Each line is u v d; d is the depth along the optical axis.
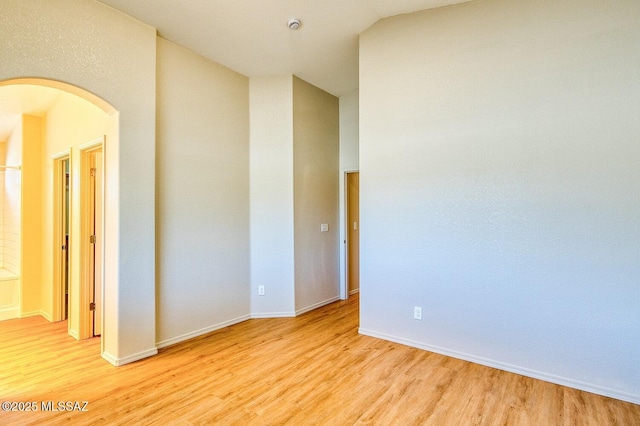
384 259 3.35
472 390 2.39
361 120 3.48
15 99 3.85
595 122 2.34
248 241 4.09
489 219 2.75
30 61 2.33
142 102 2.96
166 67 3.27
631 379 2.24
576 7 2.41
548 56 2.51
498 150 2.71
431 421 2.04
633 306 2.23
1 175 5.02
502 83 2.69
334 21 3.17
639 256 2.22
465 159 2.86
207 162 3.63
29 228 4.22
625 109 2.25
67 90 2.61
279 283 4.18
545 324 2.53
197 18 2.96
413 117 3.14
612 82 2.29
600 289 2.33
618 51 2.28
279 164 4.18
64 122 3.76
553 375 2.49
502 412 2.13
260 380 2.54
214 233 3.69
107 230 2.94
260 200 4.14
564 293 2.45
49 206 4.10
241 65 3.88
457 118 2.90
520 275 2.62
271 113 4.18
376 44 3.33
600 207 2.33
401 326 3.24
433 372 2.65
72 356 2.98
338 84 4.54
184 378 2.57
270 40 3.39
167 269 3.24
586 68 2.37
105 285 2.95
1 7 2.22
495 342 2.73
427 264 3.07
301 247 4.32
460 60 2.88
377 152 3.37
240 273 3.98
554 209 2.49
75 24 2.55
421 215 3.10
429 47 3.04
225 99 3.86
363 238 3.49
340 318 4.10
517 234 2.63
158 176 3.18
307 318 4.10
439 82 2.99
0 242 5.01
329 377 2.58
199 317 3.52
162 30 3.12
